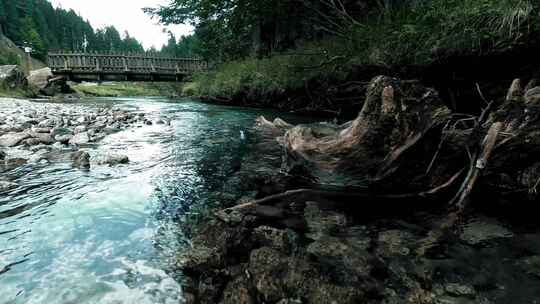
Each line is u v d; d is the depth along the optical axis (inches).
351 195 144.0
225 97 745.0
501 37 206.2
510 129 132.5
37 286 75.4
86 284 76.9
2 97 655.1
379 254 92.9
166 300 72.2
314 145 154.9
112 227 107.7
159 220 114.7
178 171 179.3
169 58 1140.5
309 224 113.4
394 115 133.7
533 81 165.2
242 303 69.4
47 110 444.8
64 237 99.5
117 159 192.1
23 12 3969.0
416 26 277.1
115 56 1075.3
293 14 595.8
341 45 421.4
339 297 71.1
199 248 92.8
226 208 125.6
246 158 213.0
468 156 140.0
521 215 121.6
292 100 546.0
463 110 269.1
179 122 395.9
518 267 86.4
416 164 142.6
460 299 73.6
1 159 179.8
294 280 75.9
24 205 122.6
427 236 104.7
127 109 569.3
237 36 869.8
